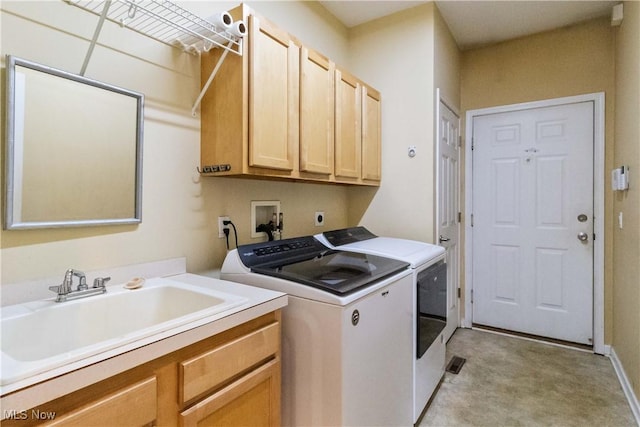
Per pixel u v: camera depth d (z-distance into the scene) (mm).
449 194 2902
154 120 1438
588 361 2518
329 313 1236
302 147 1772
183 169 1557
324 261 1718
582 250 2760
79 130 1198
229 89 1507
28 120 1075
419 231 2551
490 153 3125
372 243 2207
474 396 2076
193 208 1605
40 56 1106
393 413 1563
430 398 2037
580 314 2773
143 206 1405
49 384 642
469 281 3219
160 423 852
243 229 1876
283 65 1653
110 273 1299
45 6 1119
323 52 2523
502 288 3096
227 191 1779
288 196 2213
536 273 2947
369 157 2484
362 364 1324
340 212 2789
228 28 1349
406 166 2604
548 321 2904
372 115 2527
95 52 1244
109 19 1280
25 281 1084
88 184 1224
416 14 2529
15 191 1052
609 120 2637
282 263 1646
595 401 2016
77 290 1124
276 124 1613
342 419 1218
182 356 902
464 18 2670
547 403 1999
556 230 2859
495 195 3109
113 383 756
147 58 1409
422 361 1868
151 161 1431
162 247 1477
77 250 1209
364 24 2777
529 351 2686
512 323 3059
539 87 2908
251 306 1097
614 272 2539
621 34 2332
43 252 1126
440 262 2191
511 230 3045
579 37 2746
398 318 1602
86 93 1216
